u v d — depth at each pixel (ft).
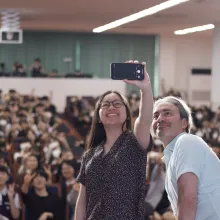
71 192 28.35
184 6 58.80
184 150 11.10
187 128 12.04
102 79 97.25
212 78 80.23
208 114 72.38
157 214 29.60
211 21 75.15
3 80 95.14
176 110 11.80
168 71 113.29
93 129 12.38
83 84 96.89
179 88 114.01
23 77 95.81
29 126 54.29
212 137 57.16
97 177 11.68
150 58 112.98
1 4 61.67
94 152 12.01
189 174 10.87
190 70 113.60
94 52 111.86
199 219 11.06
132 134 11.92
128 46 112.37
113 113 11.93
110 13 66.64
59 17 74.74
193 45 113.91
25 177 29.04
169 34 107.24
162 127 11.82
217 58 79.15
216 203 10.93
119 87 97.40
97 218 11.65
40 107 70.13
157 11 62.08
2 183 27.63
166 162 11.90
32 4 61.16
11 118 60.85
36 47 110.32
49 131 56.85
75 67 111.55
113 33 110.42
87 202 11.96
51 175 36.37
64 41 110.83
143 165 11.82
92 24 83.61
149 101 11.78
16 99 79.71
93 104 81.25
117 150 11.78
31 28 100.68
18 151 45.60
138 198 11.71
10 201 27.78
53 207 28.78
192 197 10.80
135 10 61.93
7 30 73.31
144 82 11.72
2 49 109.50
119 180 11.55
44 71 110.52
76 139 63.05
